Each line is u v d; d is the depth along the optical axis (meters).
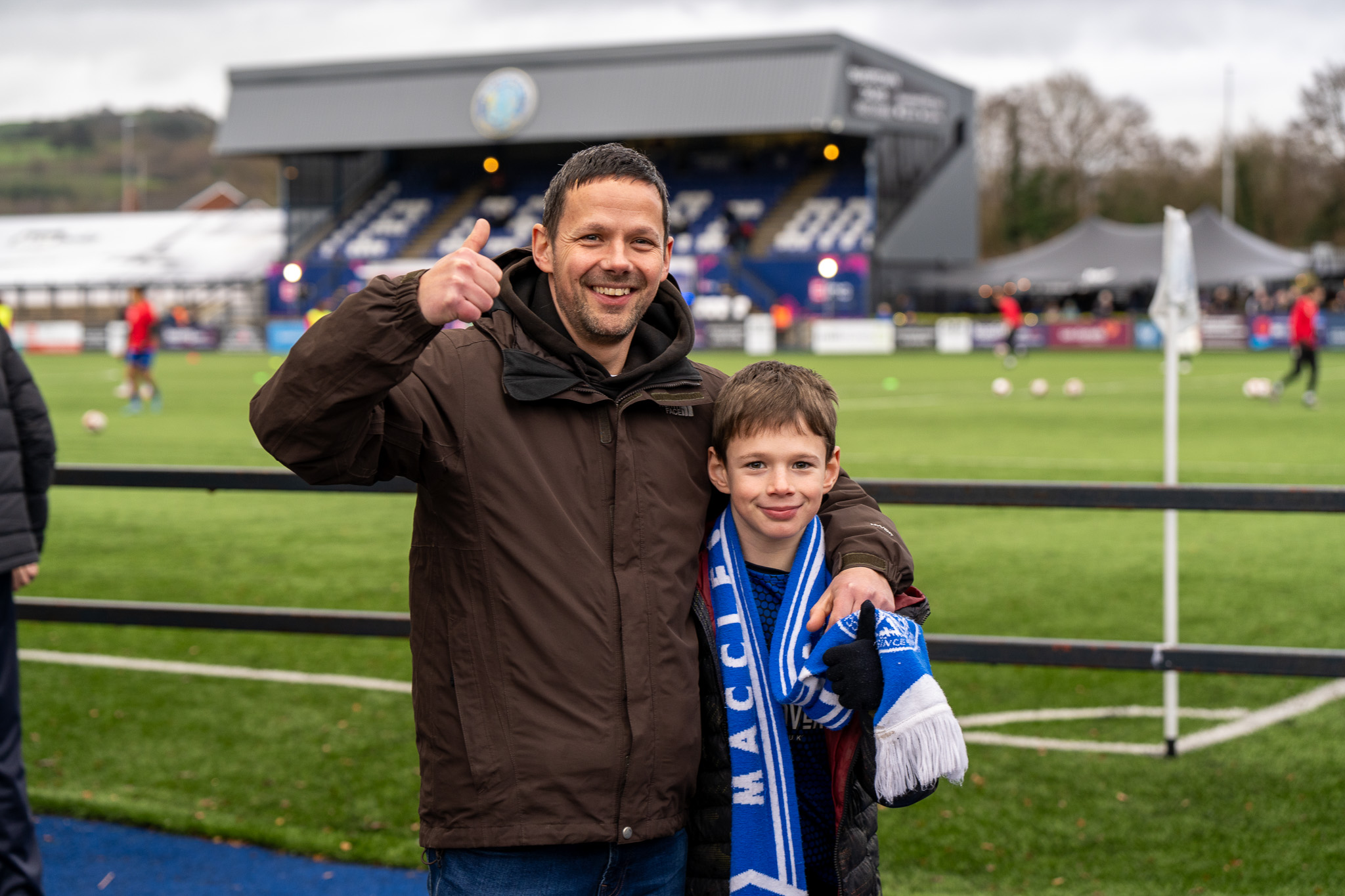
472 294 1.76
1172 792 4.15
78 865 3.61
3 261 50.12
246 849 3.73
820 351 37.69
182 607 4.12
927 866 3.58
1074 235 40.94
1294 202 60.28
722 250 42.16
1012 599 7.08
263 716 5.07
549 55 42.16
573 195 1.98
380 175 47.81
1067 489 3.57
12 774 3.00
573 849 1.94
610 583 1.96
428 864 2.04
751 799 2.02
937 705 1.84
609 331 2.00
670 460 2.06
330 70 44.66
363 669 5.82
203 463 12.88
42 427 3.14
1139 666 3.62
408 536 9.34
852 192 42.34
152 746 4.67
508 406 1.98
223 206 81.56
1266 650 3.54
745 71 40.34
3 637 3.01
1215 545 8.74
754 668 2.03
